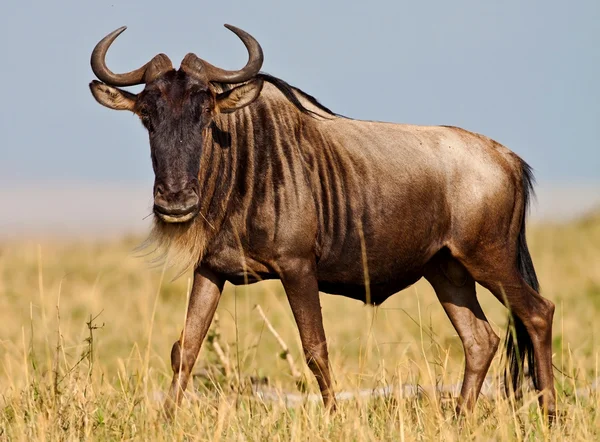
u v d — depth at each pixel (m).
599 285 51.59
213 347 30.39
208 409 23.73
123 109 24.62
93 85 24.52
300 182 24.97
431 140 27.14
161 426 21.81
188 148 23.30
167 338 38.22
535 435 22.19
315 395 26.16
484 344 27.55
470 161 27.11
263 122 25.19
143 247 25.12
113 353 37.19
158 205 22.89
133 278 57.06
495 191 26.95
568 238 68.75
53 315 43.06
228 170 24.72
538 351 26.64
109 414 22.77
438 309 43.47
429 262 28.19
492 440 21.02
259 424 21.95
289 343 38.31
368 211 25.98
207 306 25.52
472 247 26.92
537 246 65.75
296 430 20.83
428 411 23.02
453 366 33.78
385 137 26.77
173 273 56.16
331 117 26.81
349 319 43.00
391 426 21.53
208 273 25.58
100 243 77.69
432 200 26.66
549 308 27.02
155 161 23.42
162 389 27.62
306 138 25.70
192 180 23.12
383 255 26.45
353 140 26.38
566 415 23.92
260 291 50.41
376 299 27.56
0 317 42.47
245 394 25.62
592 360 31.86
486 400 26.19
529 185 28.22
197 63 24.30
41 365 31.17
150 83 23.92
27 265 62.06
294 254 24.88
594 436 21.38
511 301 27.03
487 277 27.14
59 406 22.05
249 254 24.97
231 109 24.30
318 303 25.12
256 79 24.03
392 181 26.20
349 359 35.97
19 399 23.33
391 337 38.22
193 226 24.48
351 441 20.53
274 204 24.67
